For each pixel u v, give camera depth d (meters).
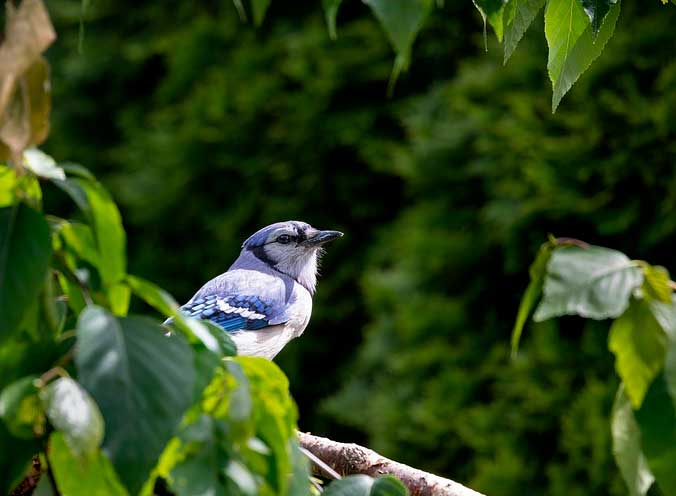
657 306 3.30
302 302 10.09
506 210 11.59
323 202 14.21
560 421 10.80
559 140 11.12
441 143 12.33
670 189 10.62
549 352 10.94
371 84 13.98
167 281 15.02
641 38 10.89
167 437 2.42
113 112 16.33
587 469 10.36
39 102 2.46
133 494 2.37
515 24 3.39
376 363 12.66
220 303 9.70
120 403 2.41
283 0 14.75
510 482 10.88
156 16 15.80
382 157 13.59
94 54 16.00
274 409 2.89
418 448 11.82
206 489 2.69
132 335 2.50
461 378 11.58
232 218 14.38
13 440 2.61
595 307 3.20
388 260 13.53
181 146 14.54
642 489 3.35
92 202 2.93
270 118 14.34
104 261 2.98
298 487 2.93
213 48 14.91
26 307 2.49
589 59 3.54
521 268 11.69
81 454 2.35
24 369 2.68
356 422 12.52
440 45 13.76
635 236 11.13
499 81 11.90
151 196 14.79
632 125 10.83
